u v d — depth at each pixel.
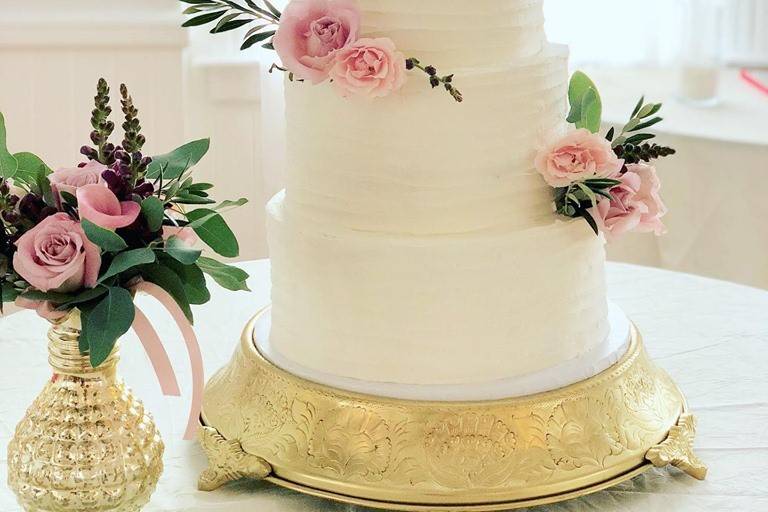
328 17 1.37
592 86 1.72
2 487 1.52
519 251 1.46
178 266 1.33
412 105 1.43
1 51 3.10
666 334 2.03
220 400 1.62
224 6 1.53
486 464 1.41
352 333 1.50
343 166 1.48
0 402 1.75
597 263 1.59
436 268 1.44
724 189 3.05
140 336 1.33
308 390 1.50
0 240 1.29
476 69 1.44
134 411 1.38
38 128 3.17
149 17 3.12
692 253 3.15
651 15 3.84
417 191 1.45
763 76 3.83
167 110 3.19
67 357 1.34
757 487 1.50
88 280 1.26
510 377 1.51
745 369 1.88
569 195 1.52
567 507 1.45
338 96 1.45
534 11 1.54
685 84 3.48
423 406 1.44
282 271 1.57
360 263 1.46
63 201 1.30
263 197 3.30
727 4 3.93
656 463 1.50
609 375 1.55
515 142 1.48
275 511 1.45
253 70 3.24
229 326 2.05
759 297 2.21
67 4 3.10
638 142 1.62
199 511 1.44
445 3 1.43
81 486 1.33
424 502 1.39
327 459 1.44
